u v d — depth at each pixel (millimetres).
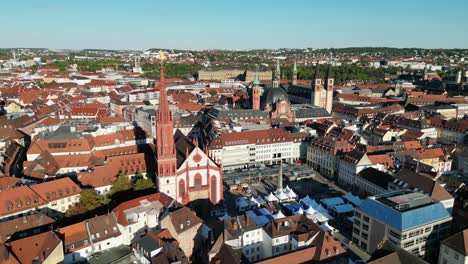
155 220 128375
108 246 120312
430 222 118750
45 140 194250
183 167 152375
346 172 185875
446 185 151000
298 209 149750
